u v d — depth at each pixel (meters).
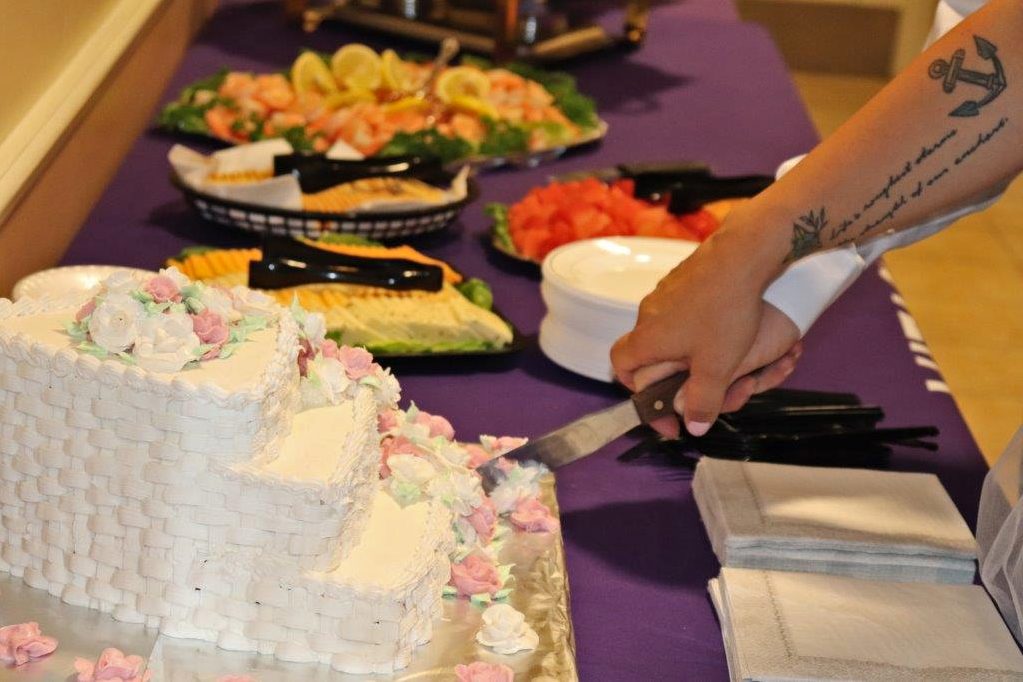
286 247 1.32
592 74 2.41
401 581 0.81
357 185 1.64
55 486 0.83
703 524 1.08
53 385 0.81
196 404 0.77
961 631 0.91
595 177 1.77
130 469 0.80
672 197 1.64
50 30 1.44
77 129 1.53
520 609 0.90
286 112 1.92
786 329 1.03
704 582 1.00
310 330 0.90
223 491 0.79
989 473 1.06
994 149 0.89
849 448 1.19
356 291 1.33
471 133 1.92
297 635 0.81
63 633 0.82
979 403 2.95
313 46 2.45
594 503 1.10
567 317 1.30
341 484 0.79
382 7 2.55
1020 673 0.87
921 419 1.30
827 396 1.23
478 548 0.94
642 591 0.99
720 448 1.17
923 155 0.89
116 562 0.83
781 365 1.10
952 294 3.49
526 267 1.57
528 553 0.97
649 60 2.52
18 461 0.84
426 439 1.00
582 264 1.37
